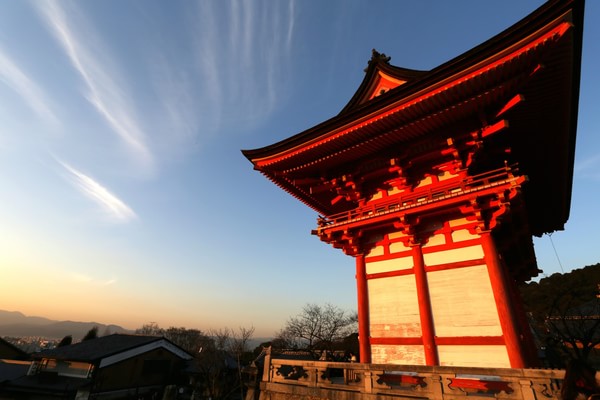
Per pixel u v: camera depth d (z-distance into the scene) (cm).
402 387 1070
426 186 1391
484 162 1381
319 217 1559
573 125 1257
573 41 910
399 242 1377
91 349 4203
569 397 413
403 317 1241
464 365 1052
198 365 4331
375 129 1320
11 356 5228
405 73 1638
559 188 1672
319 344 4575
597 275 4803
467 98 1138
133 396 4034
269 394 1254
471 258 1163
